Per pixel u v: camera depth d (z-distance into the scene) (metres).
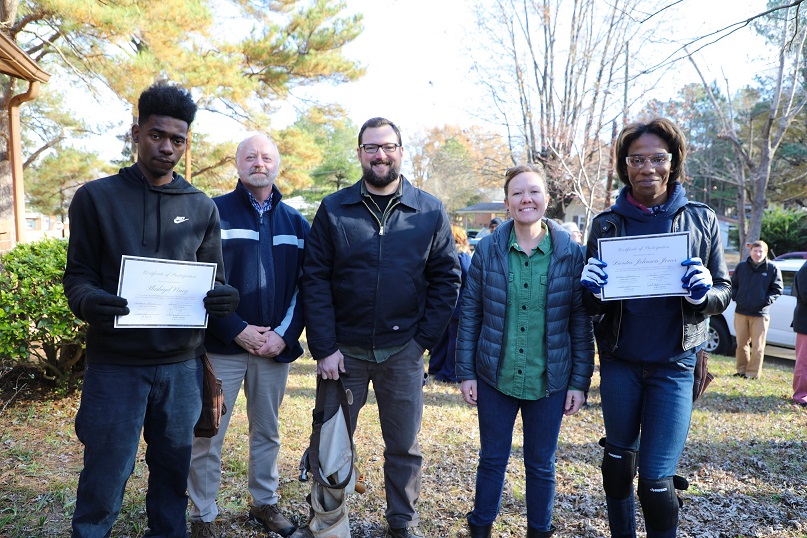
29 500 3.30
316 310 2.86
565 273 2.73
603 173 13.27
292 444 4.43
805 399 6.25
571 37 12.61
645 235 2.44
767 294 7.49
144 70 10.62
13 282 4.82
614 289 2.42
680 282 2.36
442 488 3.76
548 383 2.72
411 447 2.97
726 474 4.10
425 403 5.93
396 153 2.83
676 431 2.44
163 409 2.36
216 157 18.52
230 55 13.29
